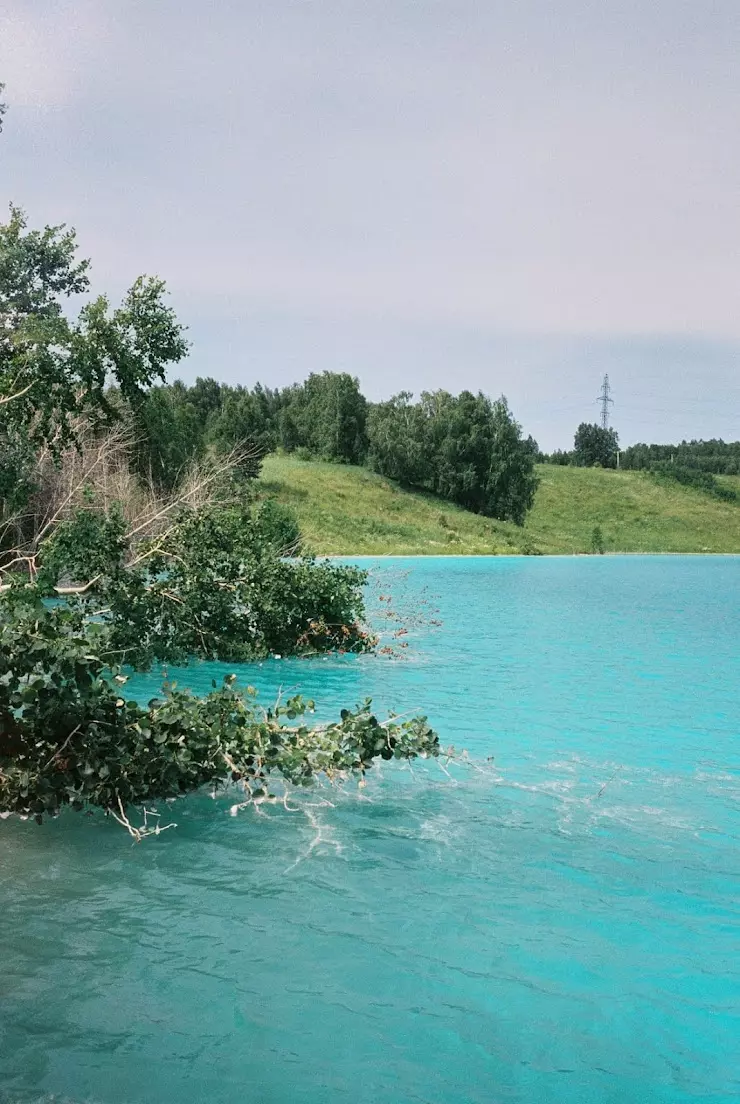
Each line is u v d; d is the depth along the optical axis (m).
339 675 13.98
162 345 16.11
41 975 4.56
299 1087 3.70
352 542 59.94
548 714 11.06
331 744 7.75
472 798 7.64
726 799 7.67
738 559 71.75
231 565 15.77
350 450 95.56
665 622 22.28
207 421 92.06
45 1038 4.01
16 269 20.39
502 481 87.75
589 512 96.94
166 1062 3.86
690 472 113.94
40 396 15.86
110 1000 4.33
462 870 6.05
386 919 5.28
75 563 14.09
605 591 33.19
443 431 88.94
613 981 4.62
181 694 7.71
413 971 4.68
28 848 6.38
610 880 5.91
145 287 15.94
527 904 5.53
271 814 7.18
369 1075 3.80
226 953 4.82
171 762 7.37
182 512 17.12
